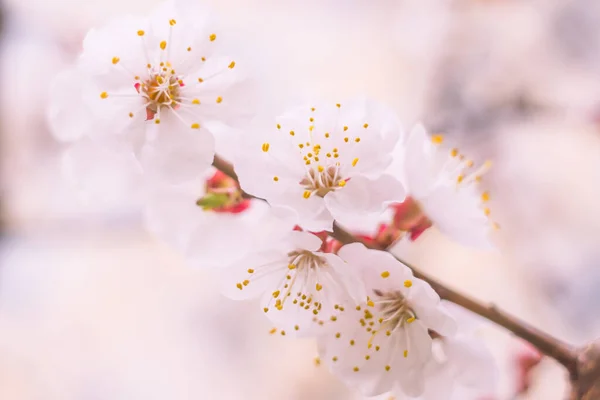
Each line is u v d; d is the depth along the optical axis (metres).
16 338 0.41
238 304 0.43
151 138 0.23
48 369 0.41
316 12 0.48
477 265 0.41
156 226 0.25
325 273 0.23
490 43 0.44
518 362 0.29
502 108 0.43
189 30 0.23
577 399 0.24
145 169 0.23
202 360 0.42
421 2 0.46
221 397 0.40
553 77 0.43
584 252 0.40
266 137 0.23
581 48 0.42
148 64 0.23
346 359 0.24
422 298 0.23
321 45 0.47
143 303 0.43
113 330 0.42
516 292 0.40
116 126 0.23
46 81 0.47
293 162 0.23
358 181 0.23
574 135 0.42
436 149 0.24
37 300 0.43
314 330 0.23
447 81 0.45
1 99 0.47
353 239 0.23
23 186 0.46
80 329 0.42
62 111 0.24
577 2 0.42
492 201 0.42
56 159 0.46
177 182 0.23
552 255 0.40
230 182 0.24
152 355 0.42
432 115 0.45
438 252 0.41
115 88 0.23
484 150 0.43
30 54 0.47
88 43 0.23
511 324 0.24
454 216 0.24
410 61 0.46
